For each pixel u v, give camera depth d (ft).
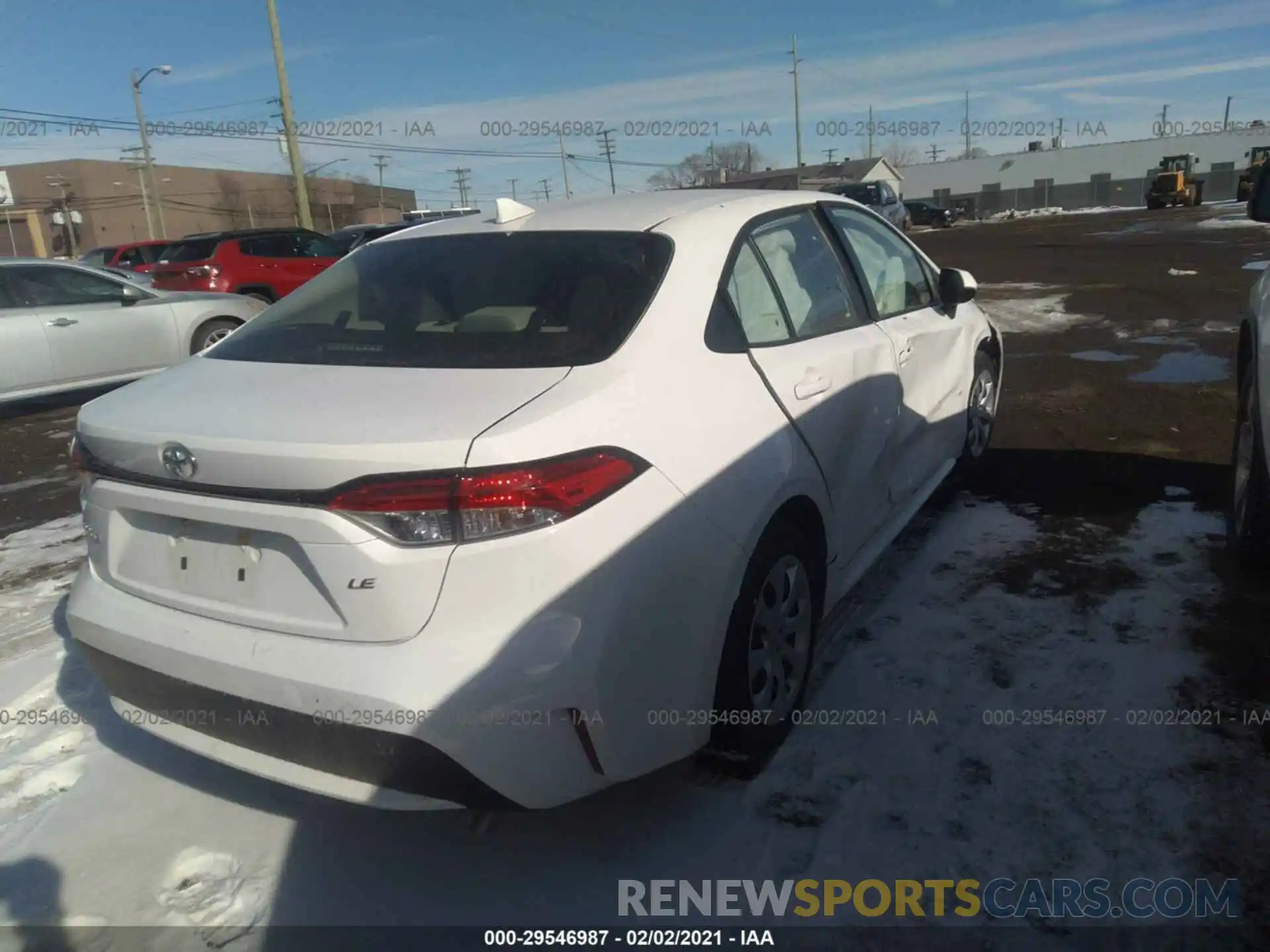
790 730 9.72
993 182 208.74
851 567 11.34
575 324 8.64
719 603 8.20
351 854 8.61
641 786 9.25
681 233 9.80
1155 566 13.01
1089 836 8.28
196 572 7.89
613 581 7.29
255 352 9.29
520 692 6.95
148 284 44.06
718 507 8.20
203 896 8.20
